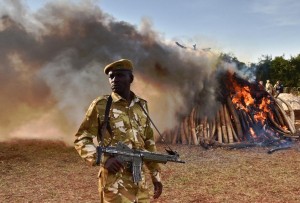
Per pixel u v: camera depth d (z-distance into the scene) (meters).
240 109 11.95
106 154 2.72
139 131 2.92
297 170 7.46
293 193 5.81
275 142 10.71
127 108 2.89
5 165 8.12
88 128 2.89
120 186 2.74
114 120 2.82
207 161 8.52
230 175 7.09
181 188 6.16
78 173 7.45
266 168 7.70
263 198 5.57
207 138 10.93
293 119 12.80
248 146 10.36
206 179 6.78
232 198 5.59
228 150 10.02
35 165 8.19
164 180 6.71
